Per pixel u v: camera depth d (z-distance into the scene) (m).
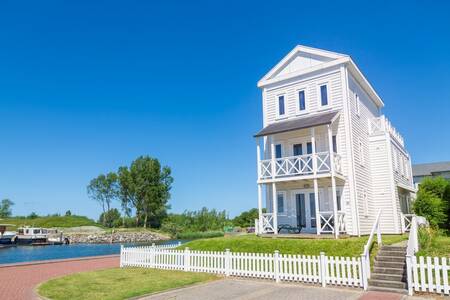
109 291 11.86
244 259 14.67
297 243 17.09
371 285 12.19
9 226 73.19
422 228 16.56
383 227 23.05
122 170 77.25
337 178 19.98
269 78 24.69
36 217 94.12
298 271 13.63
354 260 12.31
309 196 22.09
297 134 22.88
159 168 77.56
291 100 23.52
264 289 12.17
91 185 83.81
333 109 21.73
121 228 72.69
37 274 15.92
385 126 24.80
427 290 11.07
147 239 61.59
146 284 13.00
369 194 23.05
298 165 22.27
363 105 24.88
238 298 10.86
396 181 24.47
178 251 16.64
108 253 38.12
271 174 21.11
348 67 22.17
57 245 51.75
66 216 89.25
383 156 23.81
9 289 12.44
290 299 10.66
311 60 23.11
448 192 26.12
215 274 15.09
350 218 20.41
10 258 33.16
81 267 18.33
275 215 20.34
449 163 59.62
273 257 14.01
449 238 18.56
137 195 74.56
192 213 71.62
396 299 10.46
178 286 12.63
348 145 20.97
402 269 12.61
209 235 61.38
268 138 24.08
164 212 77.56
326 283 12.80
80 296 11.16
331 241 16.69
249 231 53.31
